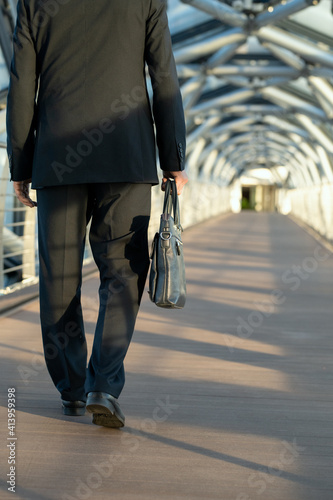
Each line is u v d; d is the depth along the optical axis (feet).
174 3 34.91
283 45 38.40
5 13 19.53
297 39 38.37
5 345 12.07
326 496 6.04
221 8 33.86
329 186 42.50
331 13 34.42
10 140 7.22
